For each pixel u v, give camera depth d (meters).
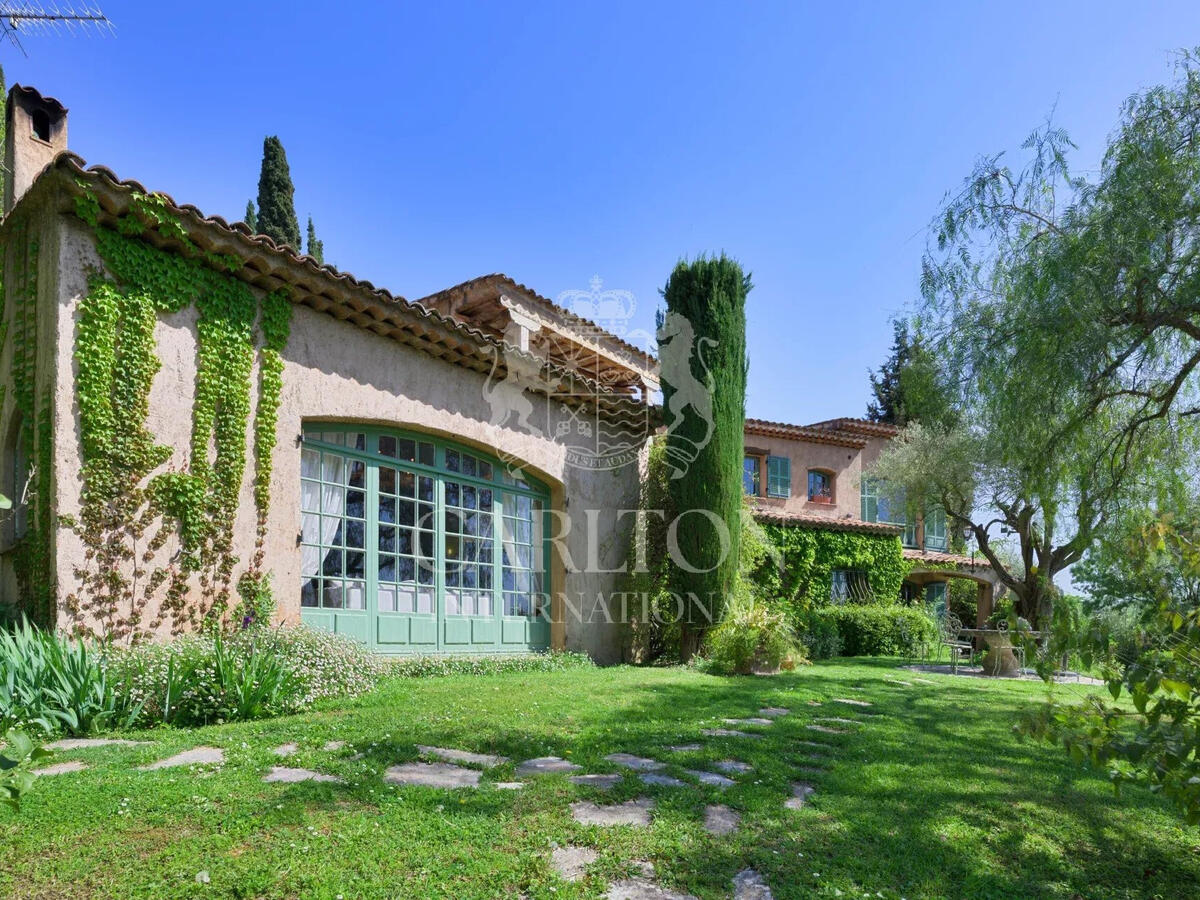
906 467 17.39
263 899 2.51
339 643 7.00
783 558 18.22
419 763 4.23
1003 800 4.05
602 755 4.61
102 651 5.43
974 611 24.36
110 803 3.26
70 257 6.07
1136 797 4.25
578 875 2.80
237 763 4.00
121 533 6.17
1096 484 7.54
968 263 8.12
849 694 8.24
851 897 2.73
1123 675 3.10
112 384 6.22
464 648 9.87
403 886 2.62
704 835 3.23
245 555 7.10
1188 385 7.64
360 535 8.63
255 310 7.41
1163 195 6.53
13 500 6.54
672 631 12.27
